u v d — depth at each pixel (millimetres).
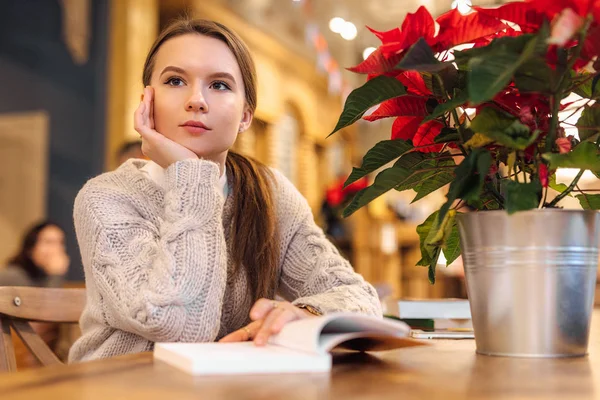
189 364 723
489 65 762
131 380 673
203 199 1186
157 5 6426
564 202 1141
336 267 1330
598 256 903
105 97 5988
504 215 875
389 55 928
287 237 1437
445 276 8070
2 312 1238
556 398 603
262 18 7512
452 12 940
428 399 595
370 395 610
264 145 7742
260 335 886
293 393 615
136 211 1275
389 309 1524
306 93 8539
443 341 1172
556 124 866
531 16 895
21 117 6094
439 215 864
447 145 1014
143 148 1278
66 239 5918
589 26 834
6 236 5992
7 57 6152
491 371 761
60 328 2744
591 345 1057
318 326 772
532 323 870
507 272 878
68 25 5980
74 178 5977
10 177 6066
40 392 607
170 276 1099
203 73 1279
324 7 7430
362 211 8516
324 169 9008
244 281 1357
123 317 1109
